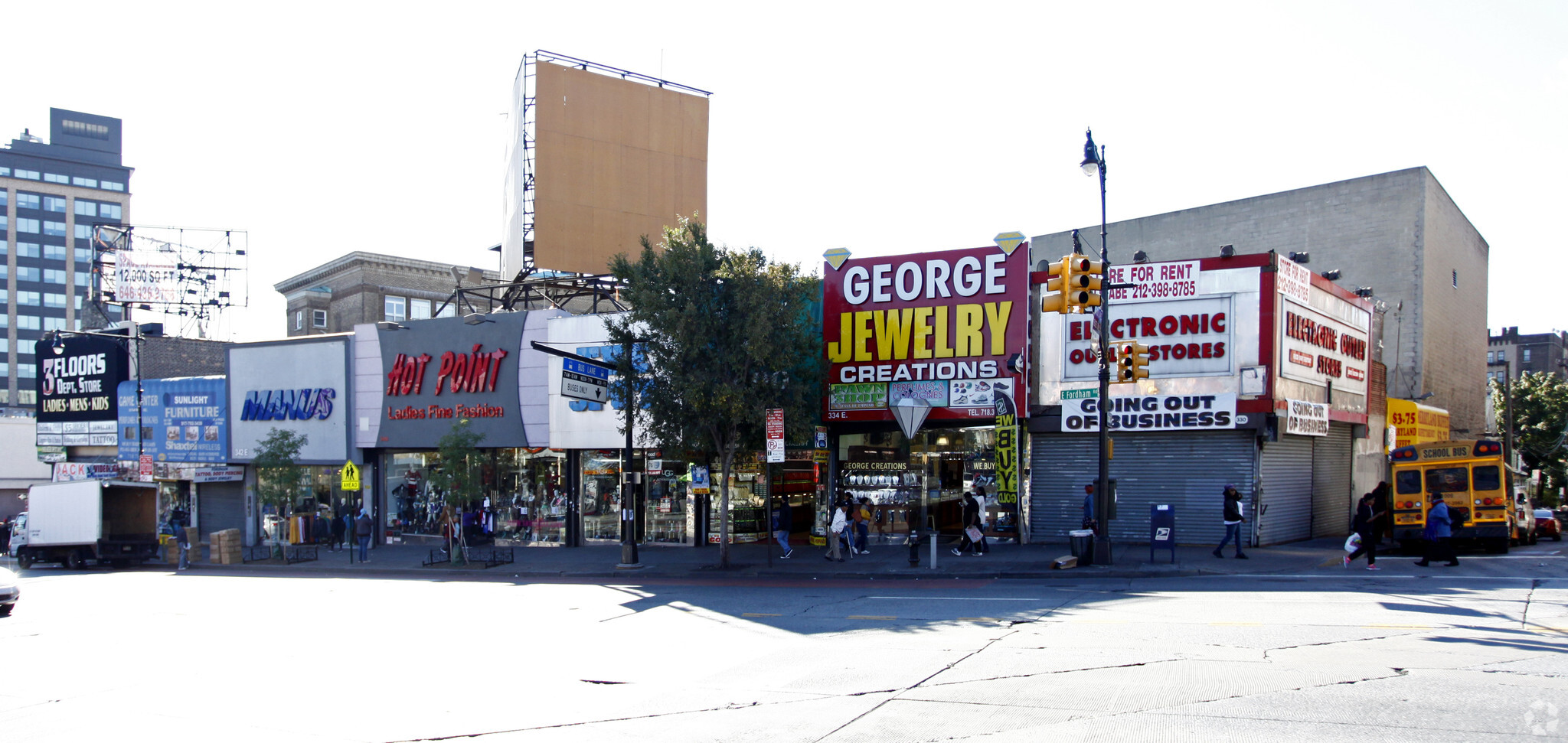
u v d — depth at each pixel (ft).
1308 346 81.25
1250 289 74.79
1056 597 53.06
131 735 28.58
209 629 51.42
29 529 104.94
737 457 85.56
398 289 177.78
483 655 41.06
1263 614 43.96
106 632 51.44
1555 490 160.86
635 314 76.48
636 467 96.73
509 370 101.55
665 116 126.31
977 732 25.18
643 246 79.97
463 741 26.61
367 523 94.02
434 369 106.83
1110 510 79.71
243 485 123.54
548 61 118.21
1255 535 74.69
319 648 43.93
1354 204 119.85
